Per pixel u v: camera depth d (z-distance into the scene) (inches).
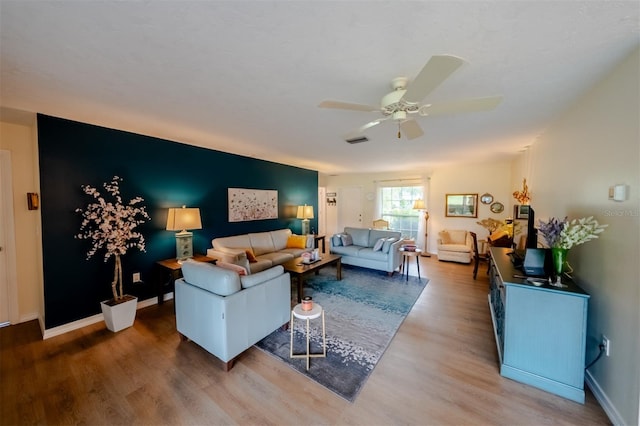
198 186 157.8
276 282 99.4
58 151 101.6
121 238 109.7
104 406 66.9
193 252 155.9
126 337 100.3
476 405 66.9
